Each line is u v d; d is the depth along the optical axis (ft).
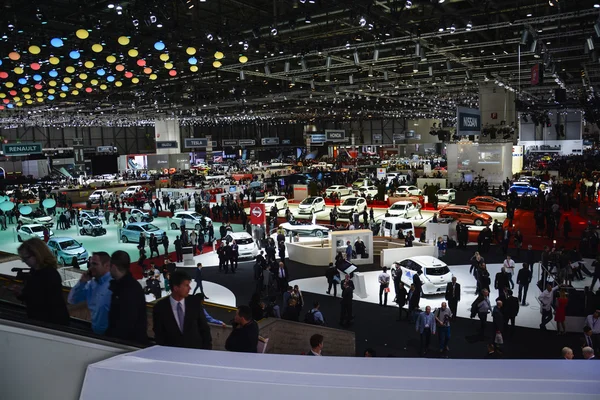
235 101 157.48
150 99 153.79
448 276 56.44
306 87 145.89
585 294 45.47
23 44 71.36
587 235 71.82
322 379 5.97
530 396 5.28
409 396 5.49
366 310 53.98
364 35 86.12
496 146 138.72
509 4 67.51
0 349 7.27
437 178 151.12
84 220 105.40
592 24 72.79
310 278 67.31
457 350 42.14
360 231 74.79
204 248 88.99
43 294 11.55
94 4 61.82
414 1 61.72
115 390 6.51
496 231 79.66
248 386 5.96
